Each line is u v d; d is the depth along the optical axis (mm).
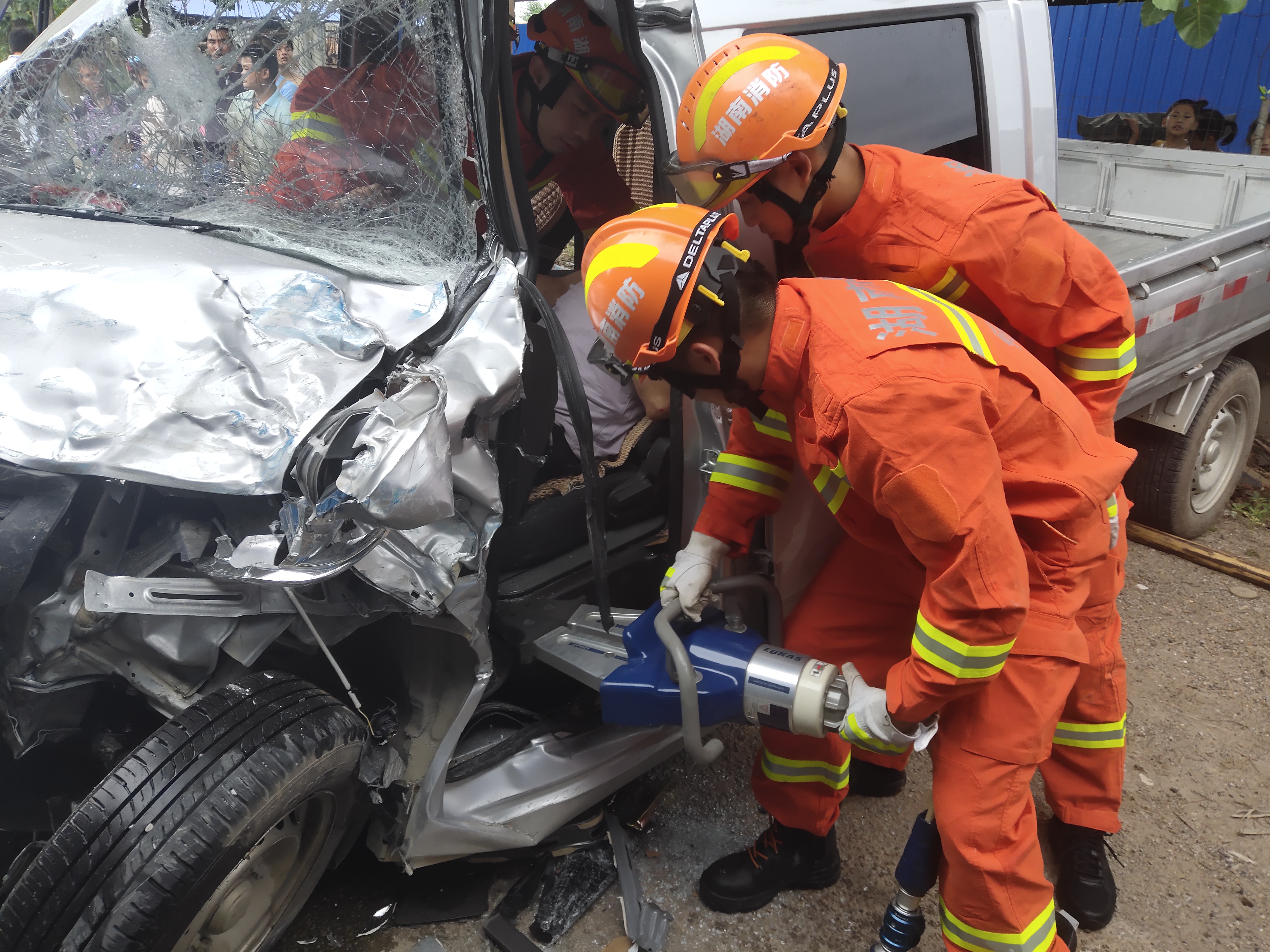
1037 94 2736
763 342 1459
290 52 1986
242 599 1563
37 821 1765
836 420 1348
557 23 2359
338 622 1688
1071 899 2098
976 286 1759
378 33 1863
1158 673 2945
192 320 1642
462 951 1956
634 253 1430
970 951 1688
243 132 2107
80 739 1751
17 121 2359
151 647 1546
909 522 1352
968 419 1321
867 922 2076
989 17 2600
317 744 1580
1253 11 5855
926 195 1731
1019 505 1529
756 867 2074
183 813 1442
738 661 1660
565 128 2504
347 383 1526
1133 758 2592
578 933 2004
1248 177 3768
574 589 1996
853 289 1474
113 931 1402
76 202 2338
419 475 1411
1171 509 3533
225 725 1533
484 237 1879
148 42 2131
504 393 1646
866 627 1859
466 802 1853
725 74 1635
